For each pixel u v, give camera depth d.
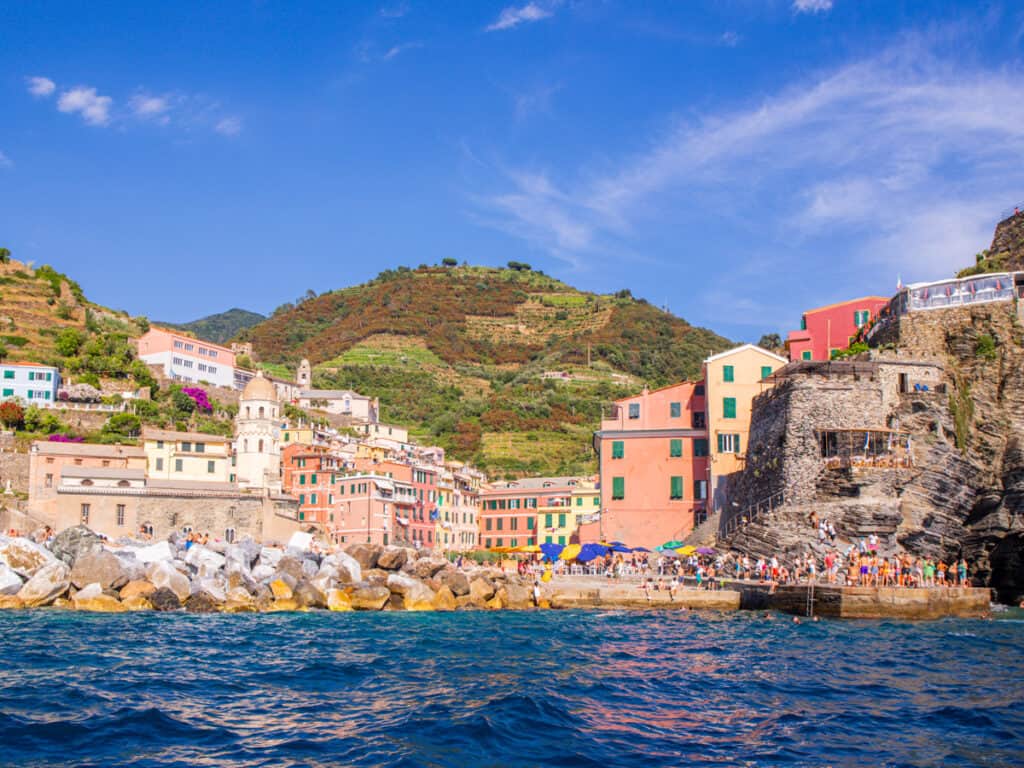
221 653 43.47
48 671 37.44
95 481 111.06
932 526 72.81
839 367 79.44
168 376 162.50
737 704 31.91
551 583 75.31
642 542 95.12
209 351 171.62
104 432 133.75
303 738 26.88
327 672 38.41
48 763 24.22
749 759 24.80
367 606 68.31
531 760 24.69
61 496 102.94
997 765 24.22
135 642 46.47
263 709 30.89
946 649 45.22
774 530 74.38
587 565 88.38
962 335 82.94
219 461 123.69
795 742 26.58
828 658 42.44
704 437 95.50
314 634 51.81
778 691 34.34
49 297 179.25
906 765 24.25
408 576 72.69
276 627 55.03
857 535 71.06
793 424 77.81
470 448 176.50
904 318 85.31
